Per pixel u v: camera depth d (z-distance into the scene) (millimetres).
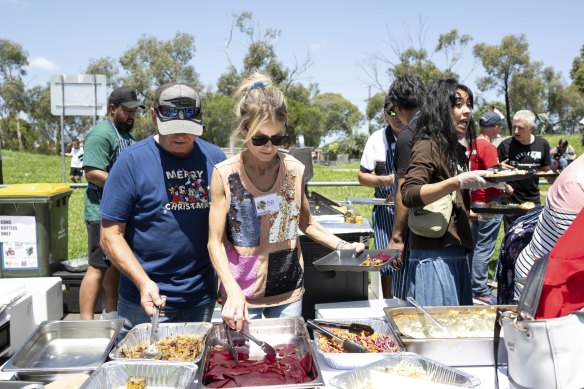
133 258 2297
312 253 4180
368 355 1896
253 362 1899
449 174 2535
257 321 2156
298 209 2367
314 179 26125
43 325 2113
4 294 2869
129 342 2041
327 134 75125
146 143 2373
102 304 4770
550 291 1669
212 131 48969
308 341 1990
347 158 53219
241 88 2176
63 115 8914
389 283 4832
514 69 56344
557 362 1504
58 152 66188
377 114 55812
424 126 2549
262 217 2271
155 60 53781
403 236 3033
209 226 2275
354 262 2670
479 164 4504
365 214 10750
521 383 1570
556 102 62219
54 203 4648
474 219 4148
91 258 4125
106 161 4078
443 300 2561
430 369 1813
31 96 70125
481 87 57594
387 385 1712
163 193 2357
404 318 2277
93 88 8820
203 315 2551
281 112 2090
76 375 1810
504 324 1632
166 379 1771
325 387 1768
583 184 1992
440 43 41156
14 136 68750
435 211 2518
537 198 5953
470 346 1947
